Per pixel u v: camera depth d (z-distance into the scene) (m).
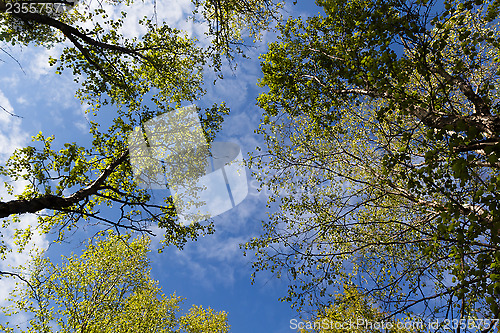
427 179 3.84
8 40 7.70
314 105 8.55
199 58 10.20
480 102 4.48
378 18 4.35
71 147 6.18
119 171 8.27
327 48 7.79
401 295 4.89
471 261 4.75
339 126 8.29
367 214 8.60
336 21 6.71
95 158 7.71
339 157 8.09
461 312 3.73
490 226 3.23
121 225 6.55
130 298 14.77
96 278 13.56
